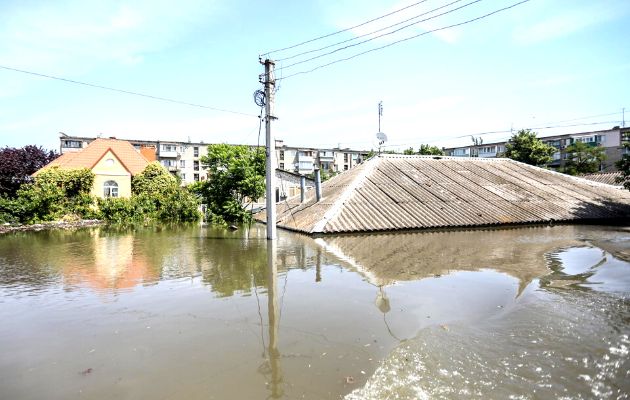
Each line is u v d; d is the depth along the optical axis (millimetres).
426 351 4371
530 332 4863
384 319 5434
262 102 13281
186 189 25969
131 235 16328
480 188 19703
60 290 7359
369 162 21156
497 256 9820
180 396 3602
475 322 5262
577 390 3570
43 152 38781
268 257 10094
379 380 3787
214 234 15844
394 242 12156
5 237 16594
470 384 3691
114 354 4512
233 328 5227
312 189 23188
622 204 19797
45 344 4840
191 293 6965
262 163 18562
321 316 5605
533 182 21953
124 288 7426
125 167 29234
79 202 24375
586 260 9211
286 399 3506
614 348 4383
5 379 3979
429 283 7293
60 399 3590
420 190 18328
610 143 48062
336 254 10305
